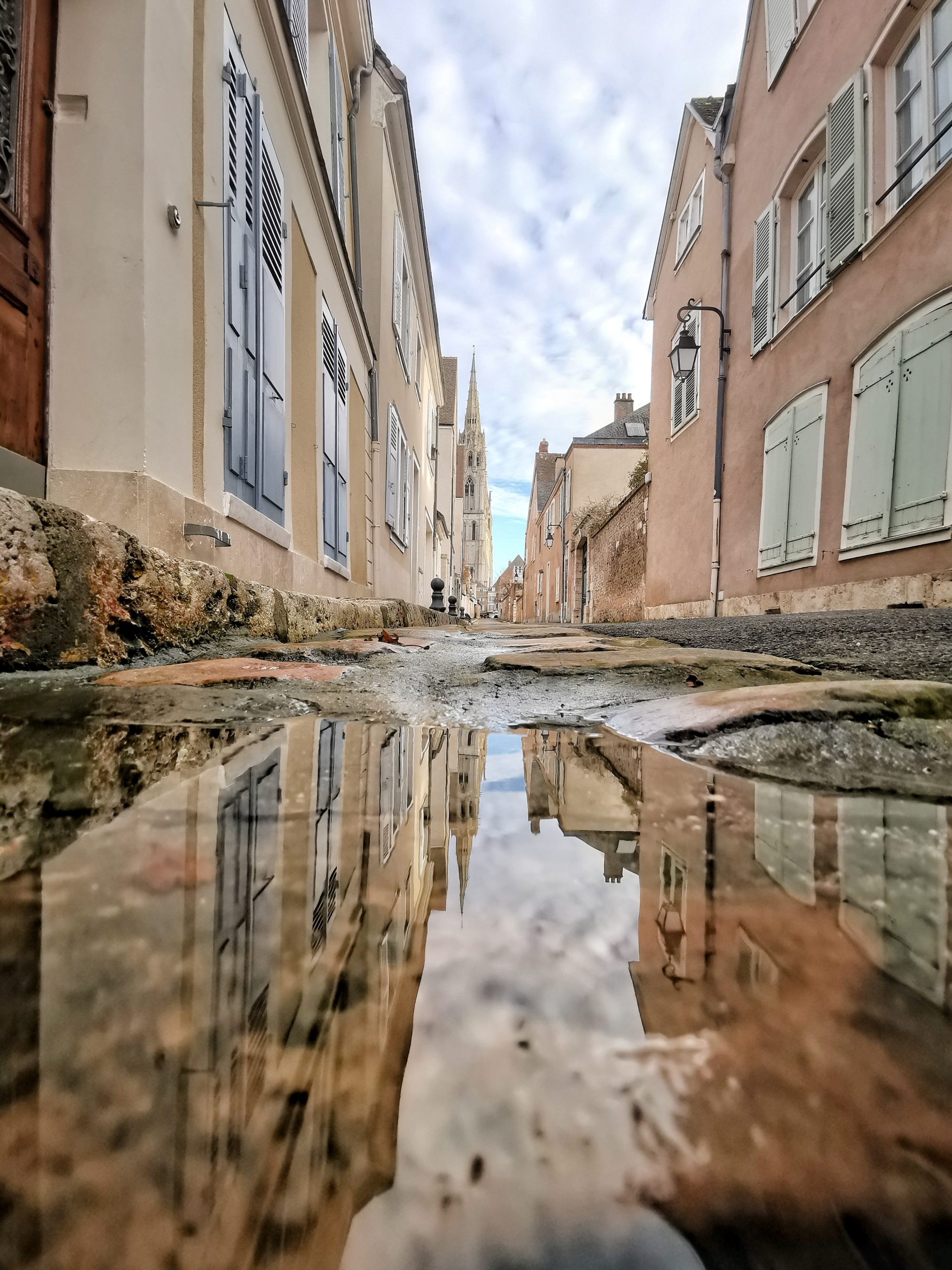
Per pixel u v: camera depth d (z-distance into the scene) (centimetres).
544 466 4791
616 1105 30
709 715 160
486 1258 23
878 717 149
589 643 475
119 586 231
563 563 3042
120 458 265
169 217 288
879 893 59
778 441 808
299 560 538
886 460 603
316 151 575
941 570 538
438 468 2525
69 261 265
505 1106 30
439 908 53
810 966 44
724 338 978
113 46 268
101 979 40
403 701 210
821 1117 29
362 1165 26
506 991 40
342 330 746
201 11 334
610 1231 24
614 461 2745
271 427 468
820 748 133
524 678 271
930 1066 33
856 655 301
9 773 101
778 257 821
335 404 705
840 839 77
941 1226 24
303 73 617
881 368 611
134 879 58
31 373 256
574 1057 33
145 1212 24
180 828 74
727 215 977
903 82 621
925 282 561
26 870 59
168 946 45
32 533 195
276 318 485
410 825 81
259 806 85
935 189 551
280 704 185
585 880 61
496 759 132
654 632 630
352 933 48
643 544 1460
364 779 105
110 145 267
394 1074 31
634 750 142
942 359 538
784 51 799
